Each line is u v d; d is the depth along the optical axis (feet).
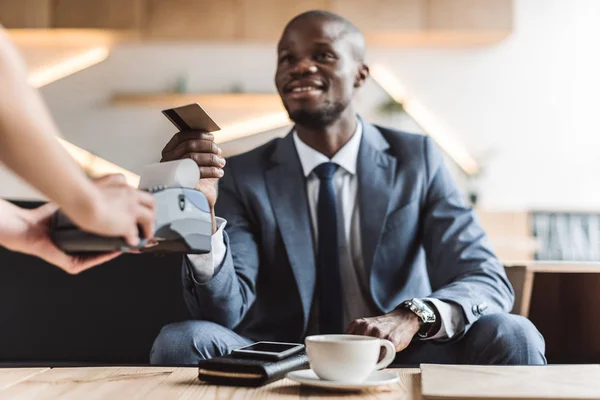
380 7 15.65
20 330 5.57
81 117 16.43
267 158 5.53
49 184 2.11
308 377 2.99
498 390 2.68
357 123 5.57
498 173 16.44
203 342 4.27
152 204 2.48
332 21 5.47
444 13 15.61
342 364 2.88
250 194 5.30
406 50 16.60
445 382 2.85
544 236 14.67
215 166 3.94
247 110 16.57
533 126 16.46
